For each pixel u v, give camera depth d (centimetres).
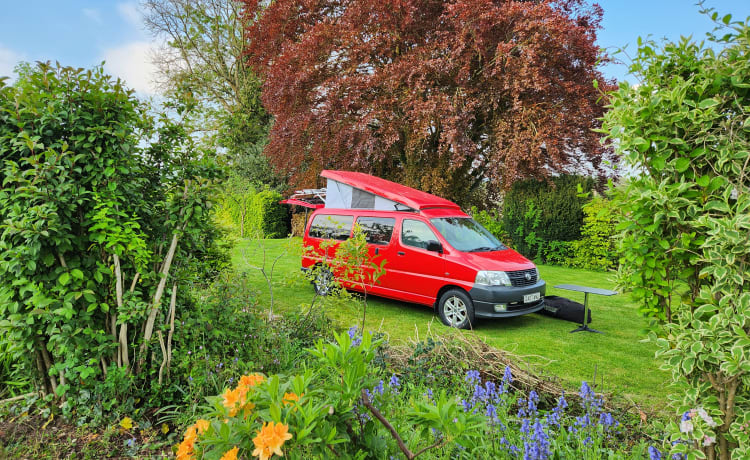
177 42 2655
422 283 701
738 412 208
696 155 212
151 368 352
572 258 1289
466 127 1252
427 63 1205
